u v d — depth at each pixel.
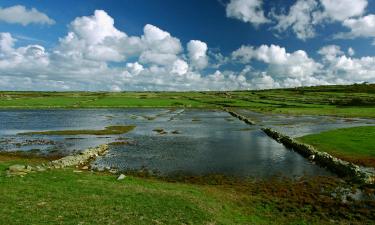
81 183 26.77
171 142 56.69
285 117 111.50
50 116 110.50
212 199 25.11
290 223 21.30
